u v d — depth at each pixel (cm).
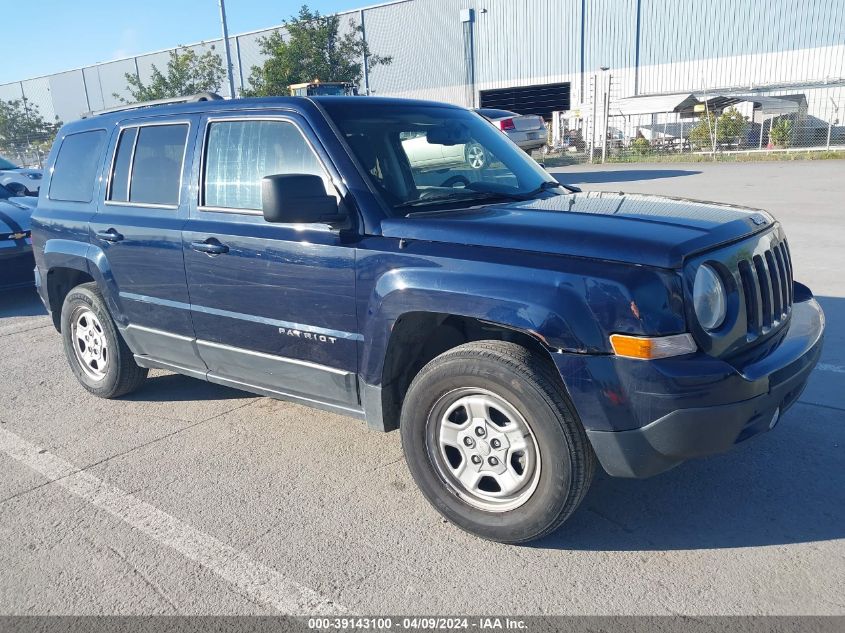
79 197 510
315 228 362
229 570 316
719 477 374
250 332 402
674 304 280
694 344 284
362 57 3178
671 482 372
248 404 512
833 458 387
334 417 482
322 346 370
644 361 278
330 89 2128
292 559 322
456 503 333
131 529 353
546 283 292
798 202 1249
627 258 285
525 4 3500
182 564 322
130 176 468
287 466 413
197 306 425
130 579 313
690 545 318
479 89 3725
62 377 595
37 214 544
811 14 2941
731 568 300
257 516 360
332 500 373
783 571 296
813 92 2944
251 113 400
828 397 462
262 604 293
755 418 299
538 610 281
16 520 366
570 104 3531
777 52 3045
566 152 3078
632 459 290
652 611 276
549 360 310
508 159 436
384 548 328
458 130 428
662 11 3241
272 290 382
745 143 2622
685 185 1599
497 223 320
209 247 403
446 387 322
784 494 355
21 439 468
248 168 398
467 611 282
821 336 349
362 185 353
